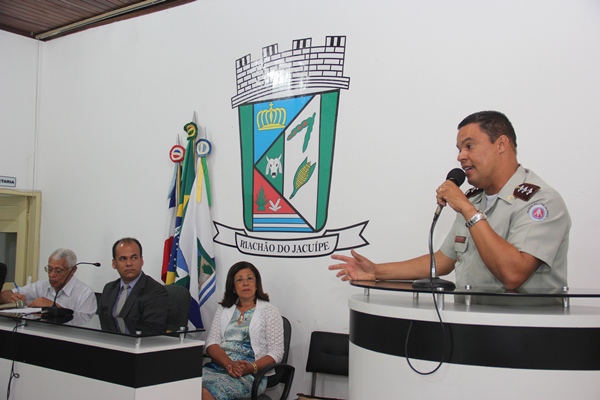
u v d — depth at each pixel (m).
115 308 4.17
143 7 5.45
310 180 4.30
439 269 2.72
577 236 3.27
